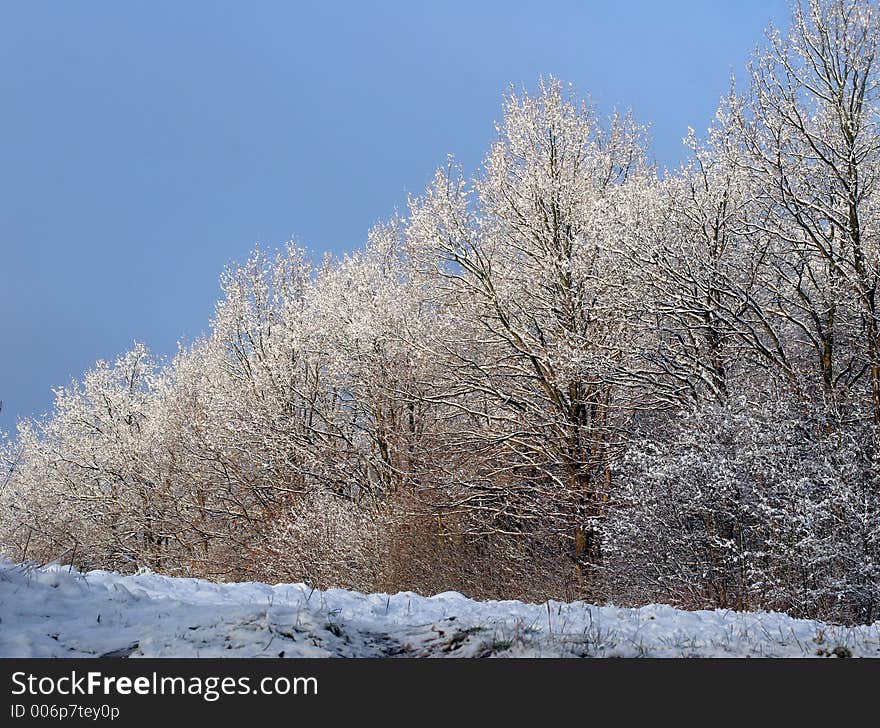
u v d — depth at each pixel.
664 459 16.88
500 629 7.67
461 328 23.55
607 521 18.48
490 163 22.17
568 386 21.55
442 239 21.52
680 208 19.33
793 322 18.34
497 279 21.80
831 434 16.00
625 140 24.20
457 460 23.94
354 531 22.19
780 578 15.24
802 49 17.78
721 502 16.20
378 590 20.88
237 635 6.95
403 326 24.19
